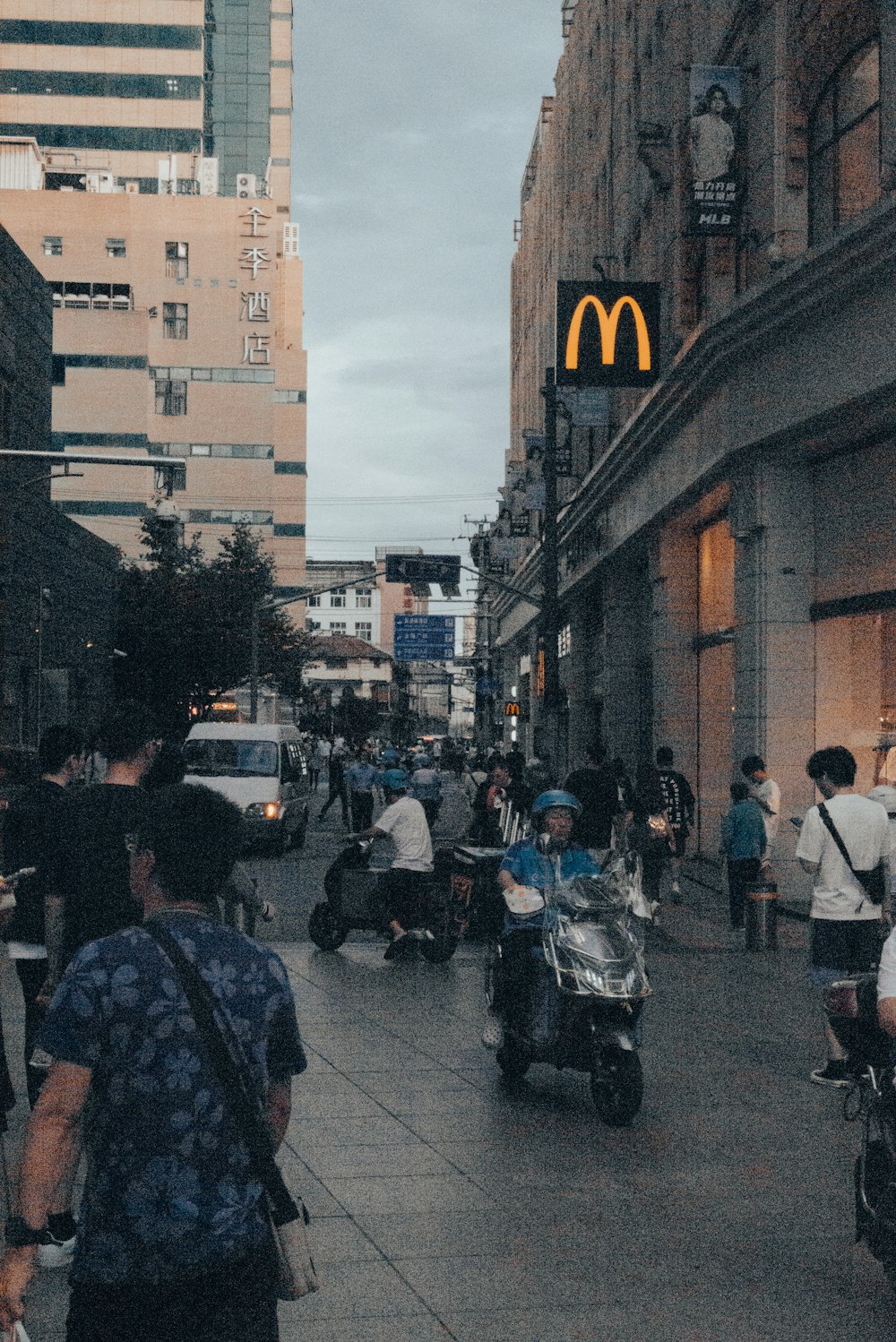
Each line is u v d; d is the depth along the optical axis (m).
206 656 53.22
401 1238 5.60
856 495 17.70
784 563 18.89
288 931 16.28
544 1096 8.13
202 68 103.81
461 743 129.38
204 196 91.06
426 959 13.86
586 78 40.16
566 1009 7.79
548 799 8.23
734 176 19.73
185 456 90.69
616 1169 6.62
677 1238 5.62
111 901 5.62
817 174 17.92
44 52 102.88
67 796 5.76
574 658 42.66
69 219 89.69
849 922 8.45
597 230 37.75
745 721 19.53
